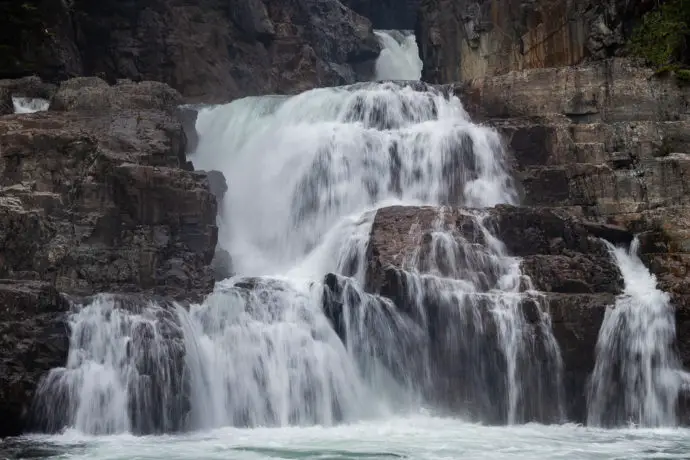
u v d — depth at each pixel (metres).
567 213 42.41
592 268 40.00
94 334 34.72
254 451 30.23
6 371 32.84
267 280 39.59
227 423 35.44
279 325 36.91
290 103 51.84
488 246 40.56
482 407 37.16
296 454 29.78
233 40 67.12
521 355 37.22
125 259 39.03
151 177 40.88
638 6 51.12
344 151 47.53
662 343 37.91
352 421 36.41
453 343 37.56
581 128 47.41
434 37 62.19
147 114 44.97
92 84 47.84
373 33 78.69
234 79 66.38
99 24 63.56
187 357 35.09
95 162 41.16
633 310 37.94
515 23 57.00
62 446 31.02
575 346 37.34
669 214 42.66
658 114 47.50
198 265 40.72
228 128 51.75
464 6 60.53
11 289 34.12
